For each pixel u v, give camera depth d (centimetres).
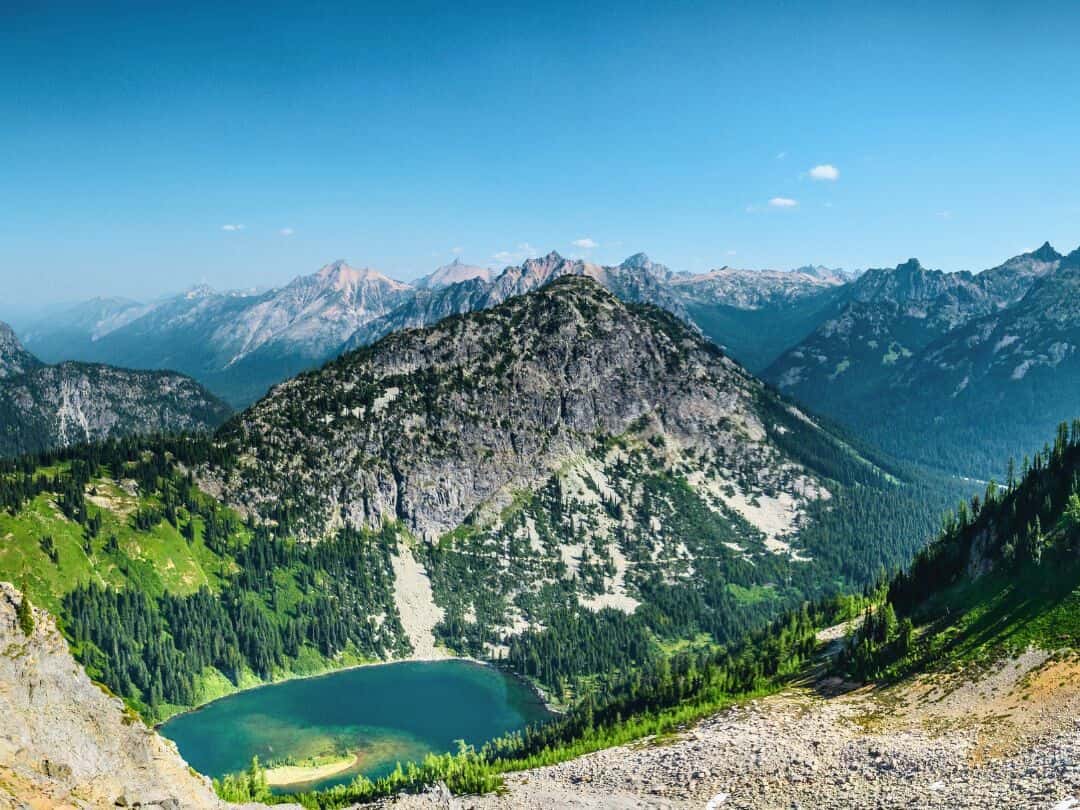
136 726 9794
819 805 10962
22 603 9444
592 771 14838
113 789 8650
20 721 8431
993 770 10300
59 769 8225
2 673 8681
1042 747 10419
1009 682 12850
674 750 14762
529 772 15775
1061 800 8931
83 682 9581
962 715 12494
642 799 12750
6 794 7031
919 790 10506
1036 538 15975
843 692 15862
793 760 12712
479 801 13912
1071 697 11481
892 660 15988
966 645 14825
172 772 10050
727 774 12912
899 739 12319
